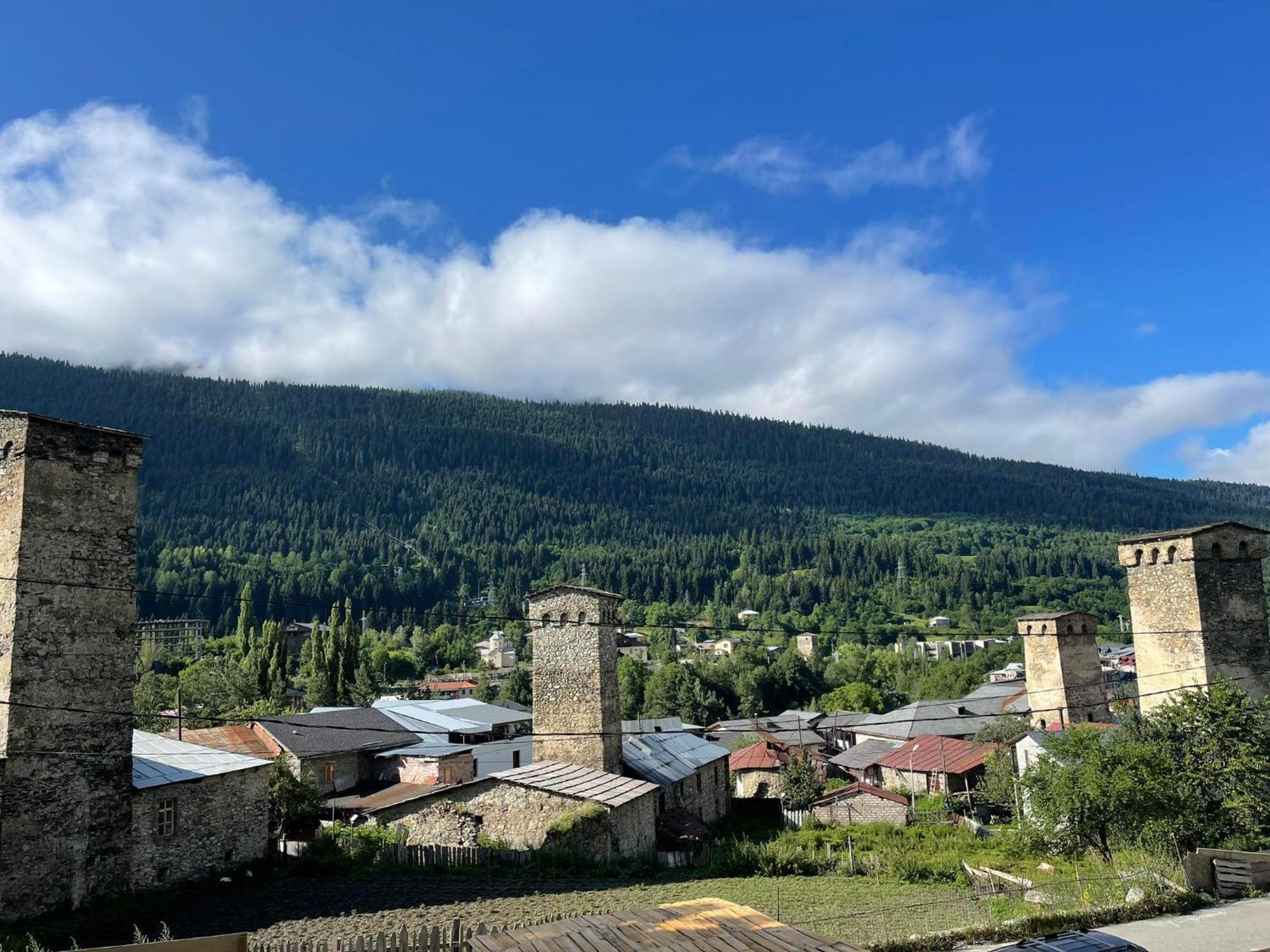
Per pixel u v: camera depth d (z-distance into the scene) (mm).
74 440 27812
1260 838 30766
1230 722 33062
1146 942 21938
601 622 44375
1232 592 39000
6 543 26297
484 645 188375
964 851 42500
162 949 14023
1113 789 31641
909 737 80875
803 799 58312
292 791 41156
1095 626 59625
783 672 134500
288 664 114438
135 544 29281
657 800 44438
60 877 25969
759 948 12695
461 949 18156
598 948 13117
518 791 38281
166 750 34438
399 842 38281
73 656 27031
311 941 23438
